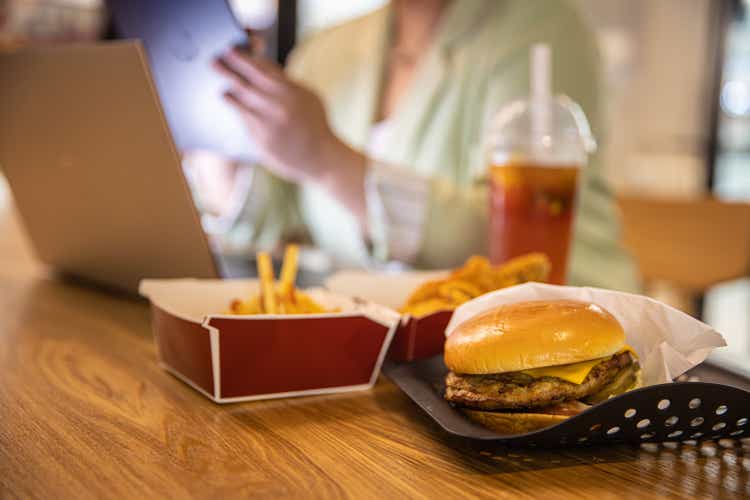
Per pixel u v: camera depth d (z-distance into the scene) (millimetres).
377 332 800
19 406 716
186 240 1055
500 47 2348
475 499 535
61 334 1016
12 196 1401
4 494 518
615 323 657
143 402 741
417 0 2555
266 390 765
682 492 554
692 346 695
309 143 2191
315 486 551
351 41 2828
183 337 771
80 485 539
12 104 1251
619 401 568
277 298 830
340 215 2703
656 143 3674
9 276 1471
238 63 1384
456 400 646
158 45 1206
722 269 2285
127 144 1048
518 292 737
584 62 2344
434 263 2398
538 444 617
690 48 3668
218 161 2588
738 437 659
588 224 2299
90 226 1229
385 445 644
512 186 1162
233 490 540
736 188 3857
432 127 2529
